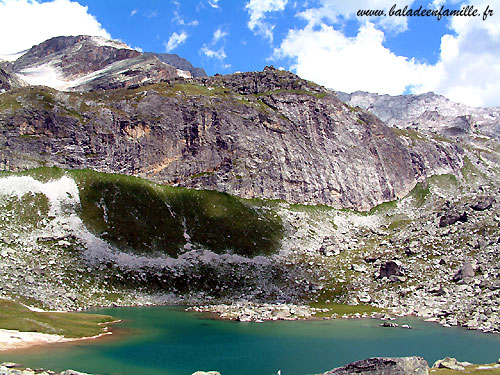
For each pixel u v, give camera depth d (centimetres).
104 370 4878
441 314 8762
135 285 10562
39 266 9869
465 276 10162
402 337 6975
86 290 9738
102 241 11806
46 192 13050
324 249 13562
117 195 13962
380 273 11369
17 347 5678
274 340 6694
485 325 7662
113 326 7512
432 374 4488
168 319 8319
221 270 11938
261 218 15138
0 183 12912
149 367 5100
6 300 7675
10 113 15000
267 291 11069
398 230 15400
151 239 12650
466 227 12800
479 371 4606
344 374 4194
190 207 14738
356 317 8875
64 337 6438
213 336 6919
